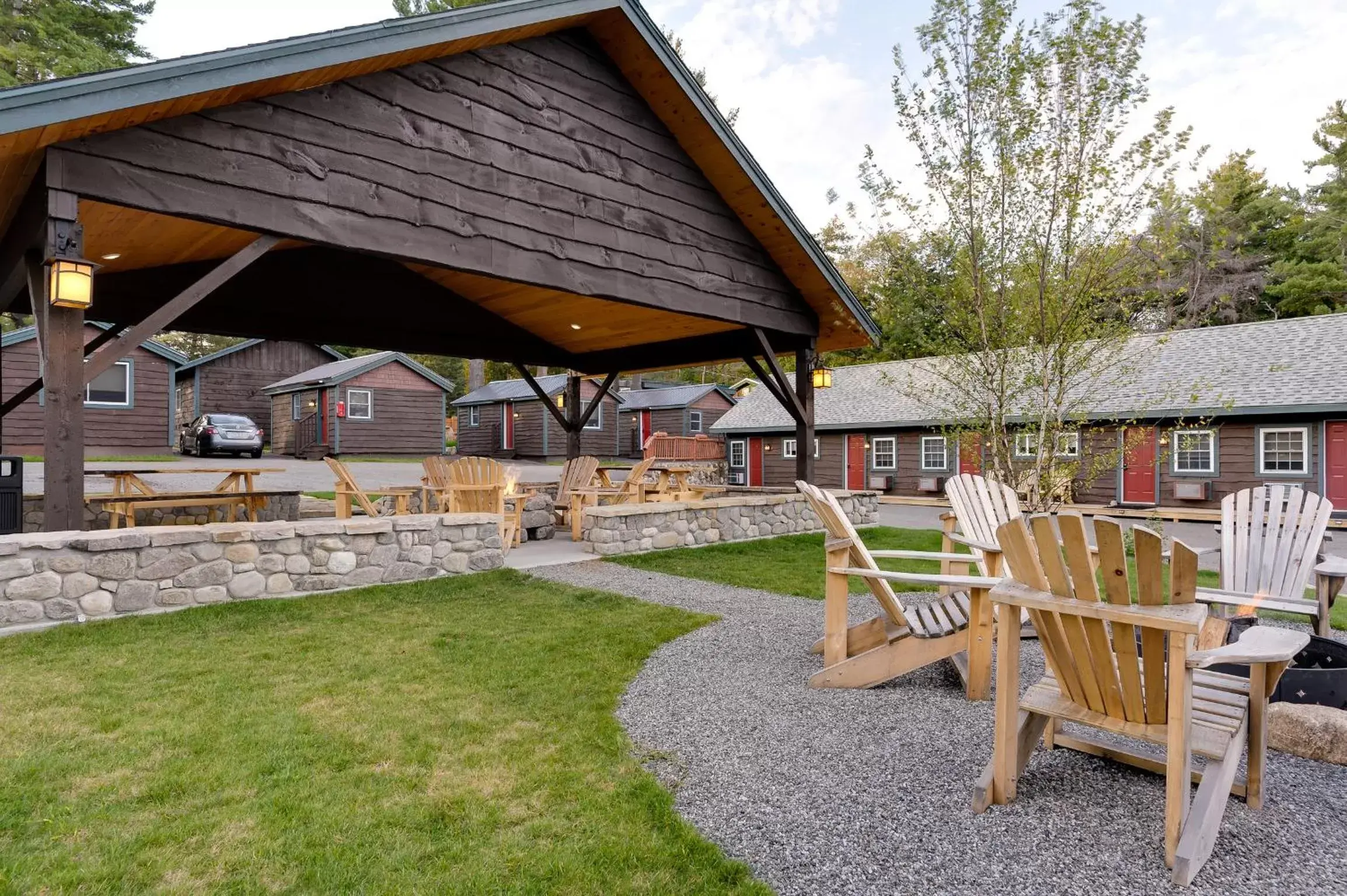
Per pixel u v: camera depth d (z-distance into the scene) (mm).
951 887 1873
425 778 2465
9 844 2021
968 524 4551
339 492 8156
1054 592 2119
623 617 4812
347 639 4160
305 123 4883
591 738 2826
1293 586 3865
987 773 2303
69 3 20719
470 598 5285
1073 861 1980
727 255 7816
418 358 37625
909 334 18125
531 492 9422
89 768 2486
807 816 2244
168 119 4340
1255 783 2244
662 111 7074
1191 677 1911
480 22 5422
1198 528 11766
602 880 1903
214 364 23891
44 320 4598
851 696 3357
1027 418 7102
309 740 2754
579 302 9016
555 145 6289
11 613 4137
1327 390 12156
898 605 3451
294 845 2037
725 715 3107
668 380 41438
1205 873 1921
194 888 1838
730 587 5895
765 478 20406
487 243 5789
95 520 8047
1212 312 22266
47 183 3949
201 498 7754
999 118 5973
